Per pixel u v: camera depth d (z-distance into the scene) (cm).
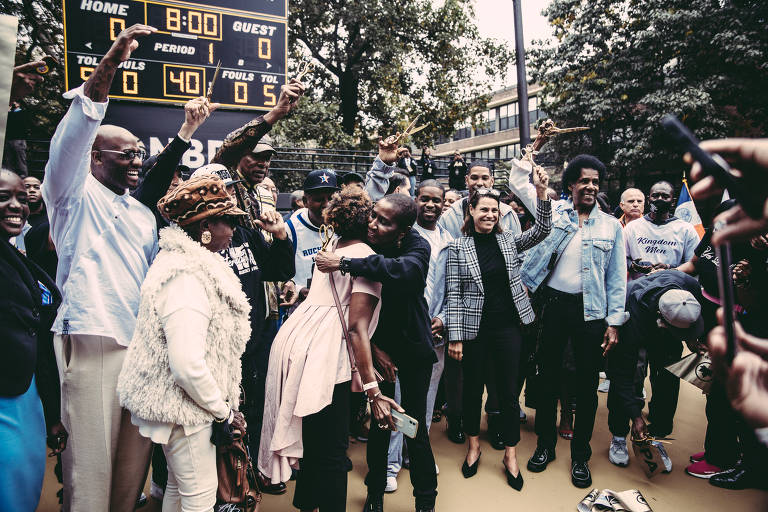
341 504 211
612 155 1552
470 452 317
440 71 1505
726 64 1315
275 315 292
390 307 245
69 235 210
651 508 279
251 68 645
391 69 1418
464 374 313
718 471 312
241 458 193
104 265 208
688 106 1260
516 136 2872
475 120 1589
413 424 204
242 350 193
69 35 569
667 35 1315
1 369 161
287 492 292
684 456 344
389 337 250
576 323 310
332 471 209
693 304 270
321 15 1347
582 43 1464
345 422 215
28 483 169
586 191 315
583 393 307
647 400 447
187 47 616
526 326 303
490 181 372
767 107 1298
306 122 1252
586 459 308
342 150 1248
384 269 209
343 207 226
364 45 1426
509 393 301
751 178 65
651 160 1423
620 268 308
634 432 309
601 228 314
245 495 194
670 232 418
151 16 596
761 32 1227
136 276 215
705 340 287
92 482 204
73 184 201
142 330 173
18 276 172
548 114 1616
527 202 351
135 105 600
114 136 212
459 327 300
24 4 946
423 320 254
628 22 1444
